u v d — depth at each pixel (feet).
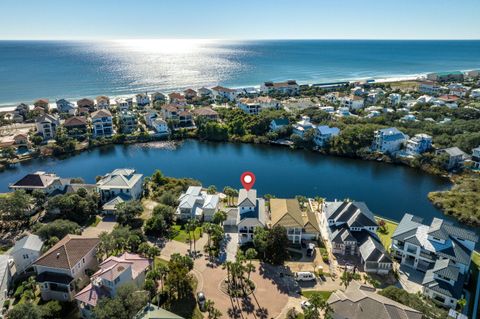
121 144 469.57
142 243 207.41
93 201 267.59
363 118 523.70
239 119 511.40
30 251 199.31
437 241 200.75
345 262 210.18
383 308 146.41
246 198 244.83
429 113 540.11
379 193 326.44
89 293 161.07
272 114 522.06
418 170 384.06
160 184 322.96
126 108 614.75
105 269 167.12
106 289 163.22
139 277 178.60
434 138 428.15
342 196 319.47
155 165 396.37
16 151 421.59
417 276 198.29
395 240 209.97
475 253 224.53
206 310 167.32
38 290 183.32
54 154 426.92
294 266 205.16
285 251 206.39
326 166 395.55
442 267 181.98
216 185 341.41
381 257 198.08
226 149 456.45
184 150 451.12
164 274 184.14
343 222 230.89
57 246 187.42
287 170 382.83
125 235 209.97
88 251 188.75
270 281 190.90
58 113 578.66
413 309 150.20
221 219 245.24
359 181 353.92
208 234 230.68
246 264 204.13
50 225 218.59
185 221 256.52
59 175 367.25
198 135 500.33
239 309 169.07
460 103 613.52
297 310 168.86
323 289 185.26
